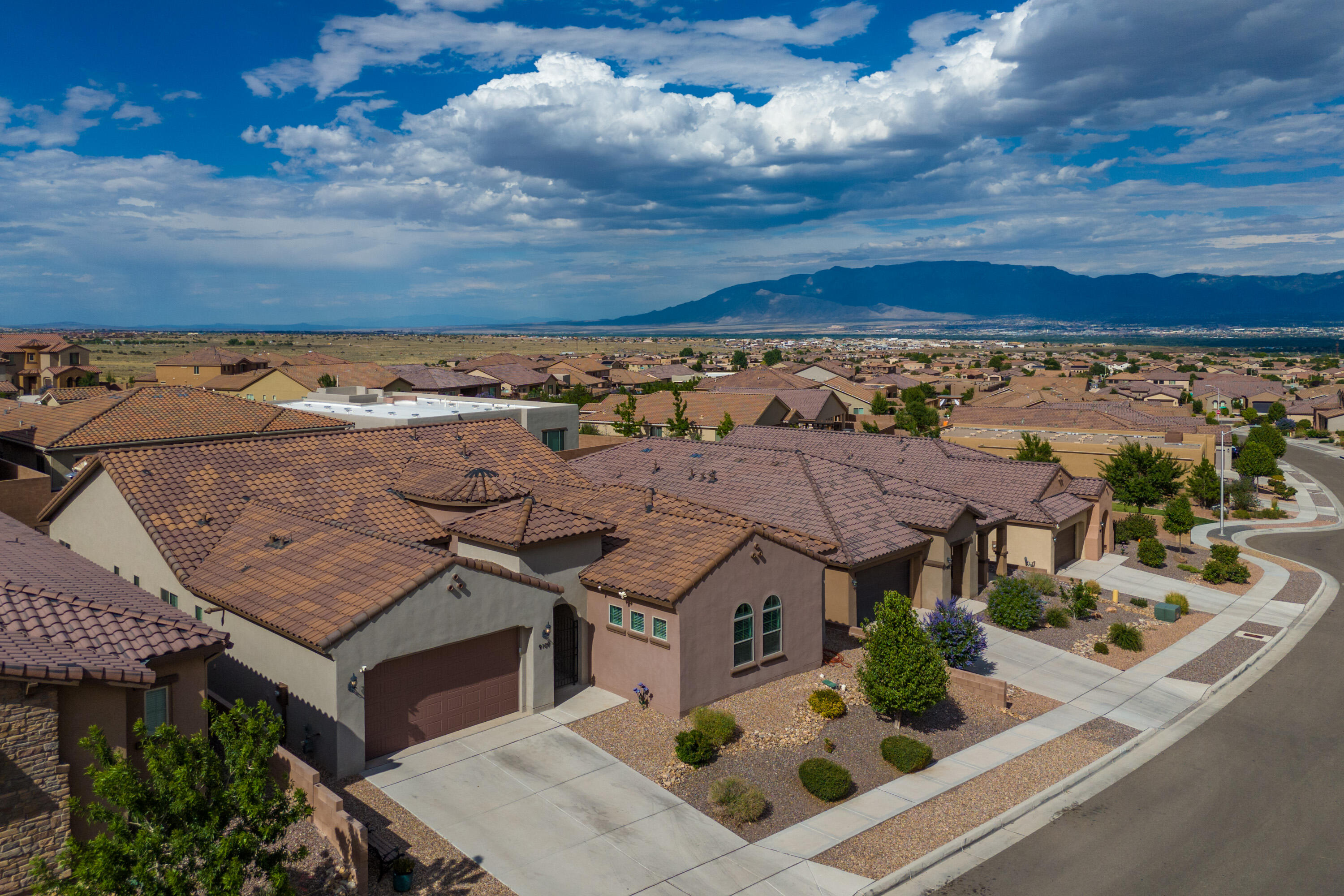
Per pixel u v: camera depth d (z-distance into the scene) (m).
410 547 21.70
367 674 19.48
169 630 16.61
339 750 18.61
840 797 19.14
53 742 13.96
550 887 15.48
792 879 16.11
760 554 24.33
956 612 26.98
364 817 17.28
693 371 168.50
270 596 20.84
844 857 16.92
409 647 19.69
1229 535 55.78
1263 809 19.58
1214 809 19.58
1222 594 38.97
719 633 23.23
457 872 15.75
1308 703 26.12
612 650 23.84
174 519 25.23
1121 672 28.42
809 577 26.11
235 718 12.57
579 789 18.84
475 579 20.95
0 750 13.41
